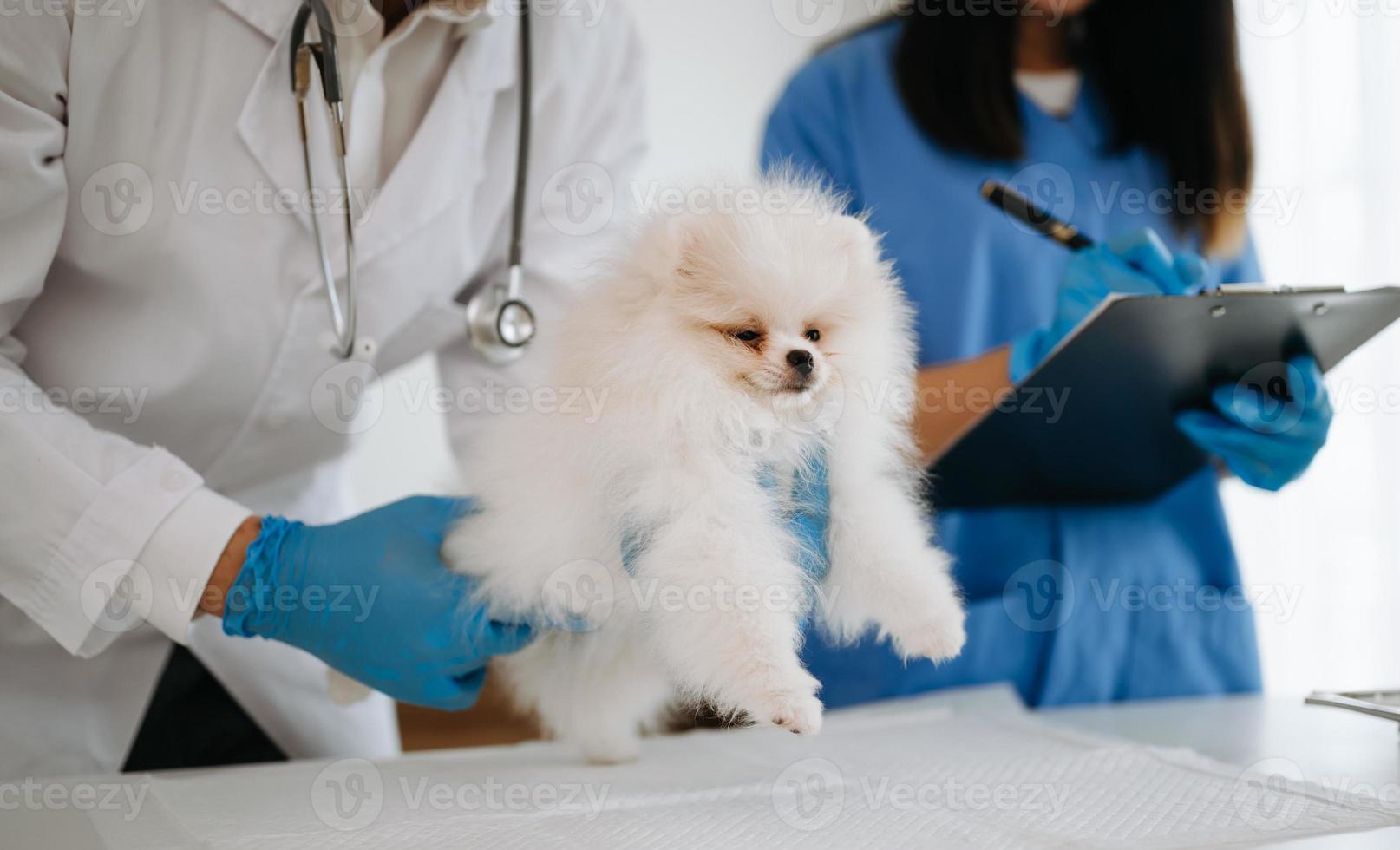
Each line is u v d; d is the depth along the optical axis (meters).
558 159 1.55
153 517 1.09
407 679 1.15
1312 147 2.53
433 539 1.20
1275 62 2.56
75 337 1.29
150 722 1.52
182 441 1.37
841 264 1.17
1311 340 1.29
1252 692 1.86
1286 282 2.54
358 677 1.17
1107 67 1.96
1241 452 1.44
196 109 1.24
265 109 1.25
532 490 1.06
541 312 1.56
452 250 1.42
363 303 1.36
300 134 1.27
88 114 1.18
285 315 1.31
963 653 1.85
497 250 1.56
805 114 2.06
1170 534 1.87
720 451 1.05
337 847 0.83
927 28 1.93
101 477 1.10
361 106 1.31
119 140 1.21
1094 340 1.20
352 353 1.30
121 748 1.42
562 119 1.54
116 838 0.87
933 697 1.69
